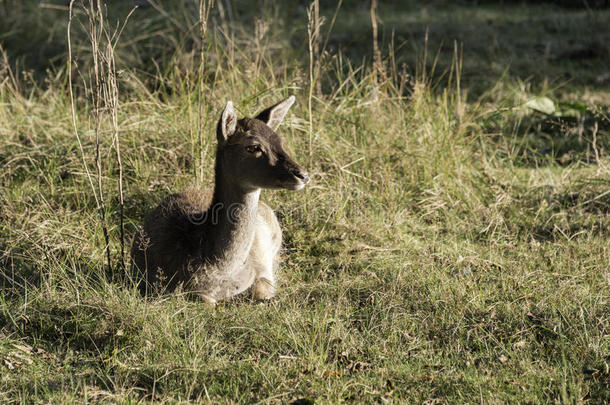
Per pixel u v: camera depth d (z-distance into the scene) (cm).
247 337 905
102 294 971
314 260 1176
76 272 1036
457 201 1355
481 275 1089
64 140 1466
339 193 1318
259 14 2366
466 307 967
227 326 924
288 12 2664
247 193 944
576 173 1504
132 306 926
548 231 1271
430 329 930
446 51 2252
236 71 1565
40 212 1239
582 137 1709
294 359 850
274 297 1035
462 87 2009
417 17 2638
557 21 2539
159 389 803
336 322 928
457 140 1502
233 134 931
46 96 1738
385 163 1409
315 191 1334
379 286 1058
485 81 2044
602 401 765
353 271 1125
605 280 1066
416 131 1487
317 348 867
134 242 1053
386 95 1555
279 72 1748
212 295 1002
